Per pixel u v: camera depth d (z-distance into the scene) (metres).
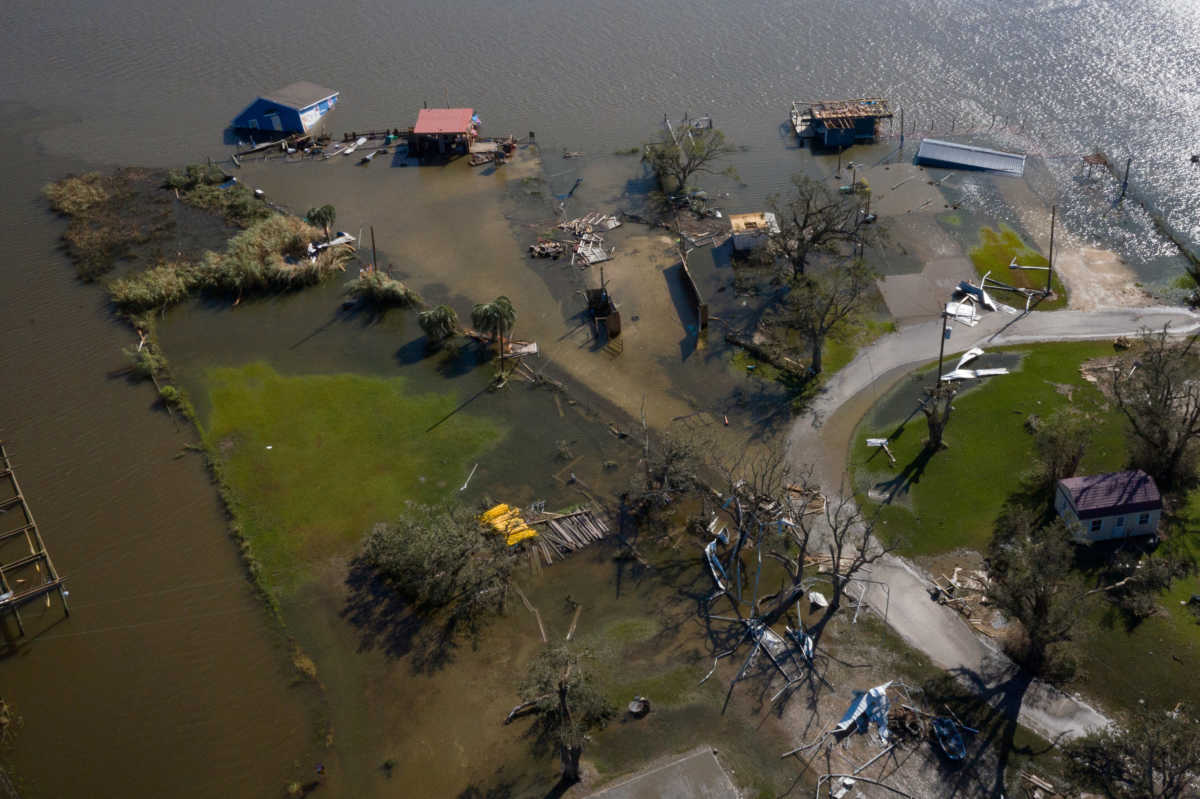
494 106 140.75
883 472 74.44
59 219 115.12
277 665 62.53
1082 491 66.00
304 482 76.44
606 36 161.25
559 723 55.59
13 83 152.50
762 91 140.50
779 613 63.91
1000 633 61.25
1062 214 107.00
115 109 143.25
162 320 97.44
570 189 118.81
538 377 86.81
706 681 59.66
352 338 93.88
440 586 66.38
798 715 57.25
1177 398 71.88
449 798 54.03
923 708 57.03
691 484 73.44
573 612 64.88
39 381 89.00
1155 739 49.00
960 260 99.62
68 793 55.84
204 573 69.44
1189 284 93.69
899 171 118.06
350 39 164.75
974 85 137.00
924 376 83.94
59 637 65.19
